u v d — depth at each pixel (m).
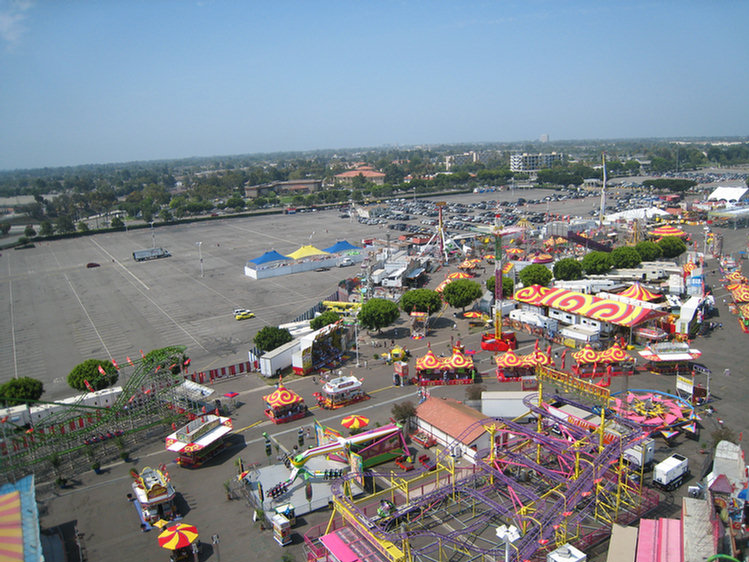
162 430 59.38
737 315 89.12
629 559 33.28
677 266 113.50
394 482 42.59
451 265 141.12
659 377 66.12
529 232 169.12
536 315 85.50
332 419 58.78
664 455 48.41
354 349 81.00
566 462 42.81
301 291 119.25
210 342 87.19
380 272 119.94
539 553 35.78
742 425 53.06
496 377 68.25
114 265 157.62
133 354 83.56
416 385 66.88
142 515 43.31
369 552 34.56
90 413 55.94
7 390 60.06
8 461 48.22
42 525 43.03
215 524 42.12
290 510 41.47
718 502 35.88
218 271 143.50
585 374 66.94
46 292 127.44
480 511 41.97
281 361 73.31
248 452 53.09
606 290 97.69
